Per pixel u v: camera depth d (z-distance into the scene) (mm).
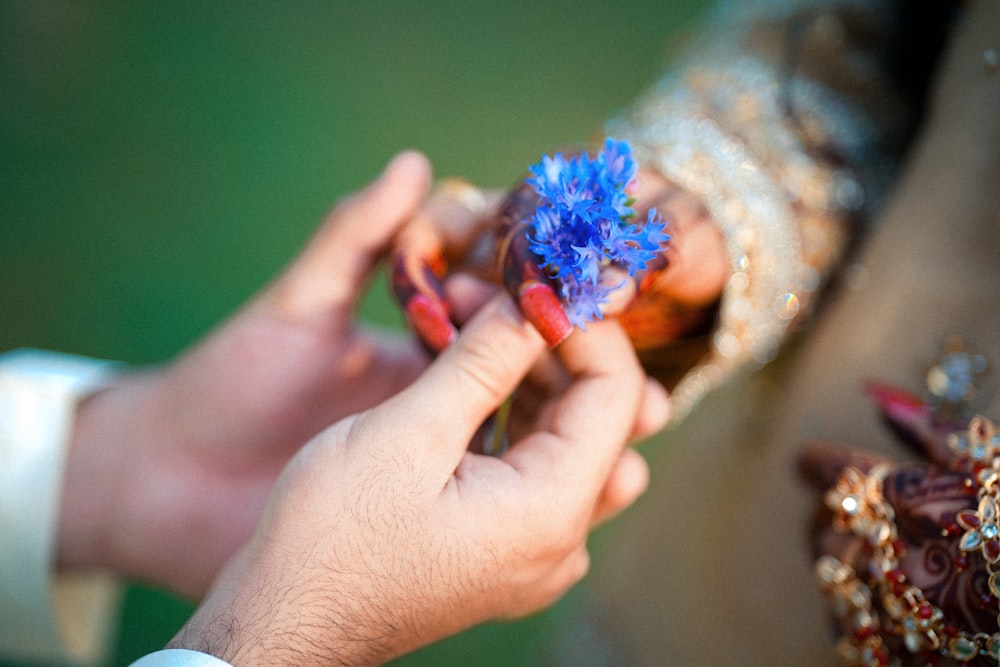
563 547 455
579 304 455
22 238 1221
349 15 1731
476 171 1449
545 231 450
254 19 1669
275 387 550
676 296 505
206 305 1193
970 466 439
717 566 546
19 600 549
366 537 436
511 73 1670
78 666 582
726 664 538
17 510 539
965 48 475
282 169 1396
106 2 1578
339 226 540
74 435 551
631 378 465
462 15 1787
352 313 556
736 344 527
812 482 479
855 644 466
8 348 1101
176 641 428
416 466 440
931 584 436
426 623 446
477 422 453
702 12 1860
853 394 496
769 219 518
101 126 1401
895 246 494
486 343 450
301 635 429
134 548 558
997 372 465
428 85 1605
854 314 503
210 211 1311
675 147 527
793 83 533
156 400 556
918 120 533
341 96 1552
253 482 559
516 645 950
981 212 469
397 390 566
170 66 1534
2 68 1396
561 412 462
